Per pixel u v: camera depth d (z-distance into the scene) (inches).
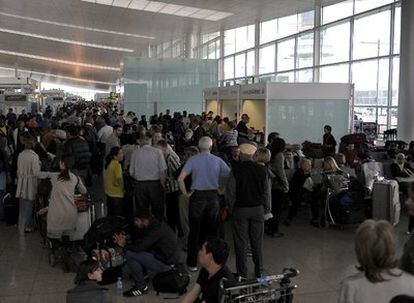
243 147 231.0
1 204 342.3
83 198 266.2
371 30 728.3
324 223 342.0
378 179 348.2
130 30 1267.2
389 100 692.7
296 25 943.7
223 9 890.7
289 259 269.1
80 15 1098.1
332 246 294.7
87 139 470.0
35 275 242.7
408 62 575.8
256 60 1096.8
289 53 970.7
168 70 896.3
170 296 216.1
